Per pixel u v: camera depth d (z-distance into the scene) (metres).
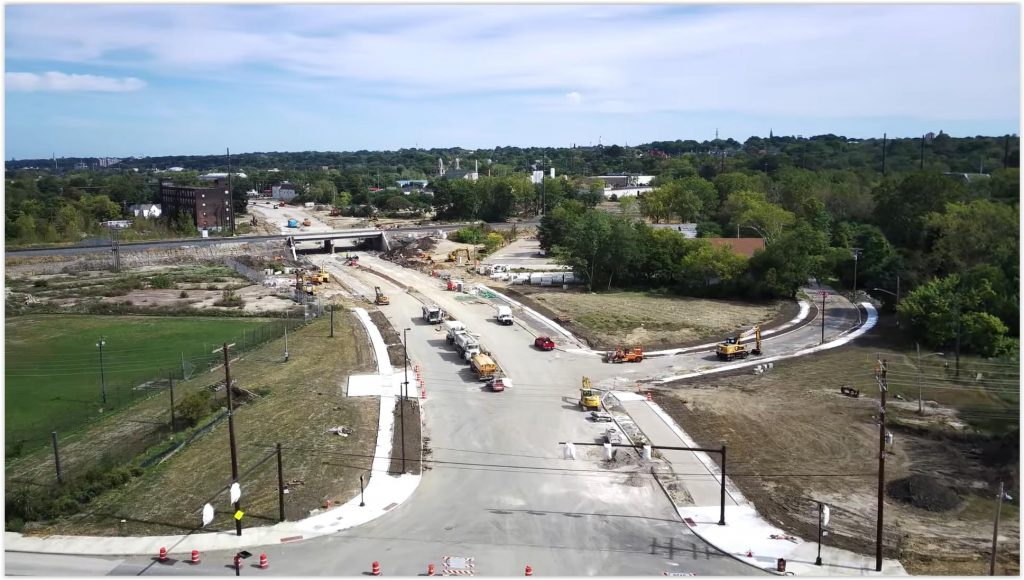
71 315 97.69
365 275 131.00
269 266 139.50
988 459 49.69
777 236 123.88
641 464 49.97
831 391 64.69
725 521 42.00
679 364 74.94
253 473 48.38
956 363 70.75
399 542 40.03
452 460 51.03
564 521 42.47
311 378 69.25
